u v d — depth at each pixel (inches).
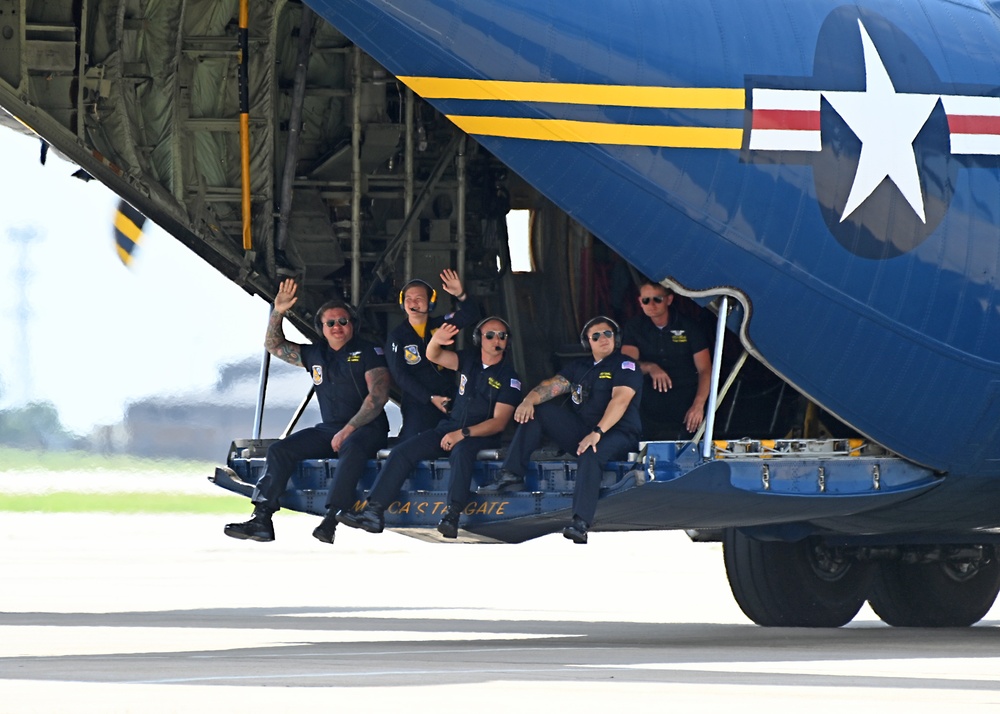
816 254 1540.4
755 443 1547.7
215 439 4340.6
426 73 1488.7
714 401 1524.4
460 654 1462.8
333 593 2484.0
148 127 1796.3
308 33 1843.0
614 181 1505.9
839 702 1089.4
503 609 2209.6
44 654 1456.7
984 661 1423.5
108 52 1752.0
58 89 1722.4
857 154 1552.7
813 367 1563.7
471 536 1646.2
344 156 1884.8
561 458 1632.6
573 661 1380.4
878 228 1556.3
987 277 1598.2
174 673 1247.5
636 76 1505.9
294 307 1870.1
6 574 2736.2
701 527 1673.2
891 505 1641.2
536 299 1956.2
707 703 1070.4
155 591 2416.3
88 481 4357.8
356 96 1860.2
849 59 1569.9
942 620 2022.6
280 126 1873.8
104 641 1610.5
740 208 1523.1
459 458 1592.0
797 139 1535.4
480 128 1496.1
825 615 1940.2
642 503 1510.8
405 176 1884.8
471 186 1940.2
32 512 4365.2
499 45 1483.8
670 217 1514.5
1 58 1689.2
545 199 1955.0
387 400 1704.0
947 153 1587.1
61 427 4387.3
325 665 1327.5
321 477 1681.8
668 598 2437.3
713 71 1525.6
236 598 2335.1
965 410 1611.7
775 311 1540.4
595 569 3225.9
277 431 4227.4
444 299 1919.3
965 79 1609.3
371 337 1903.3
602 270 1969.7
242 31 1802.4
